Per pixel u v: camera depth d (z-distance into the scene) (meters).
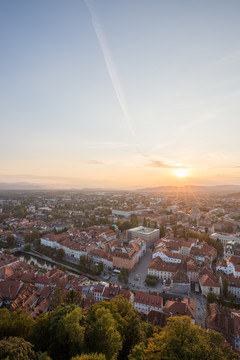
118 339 78.75
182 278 195.00
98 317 88.06
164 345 70.75
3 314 91.00
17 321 86.88
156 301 156.62
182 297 181.88
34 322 91.38
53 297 156.25
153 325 120.69
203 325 143.25
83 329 80.56
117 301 110.88
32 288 175.75
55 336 79.50
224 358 68.81
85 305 145.88
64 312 87.94
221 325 129.50
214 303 156.62
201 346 70.62
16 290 171.88
